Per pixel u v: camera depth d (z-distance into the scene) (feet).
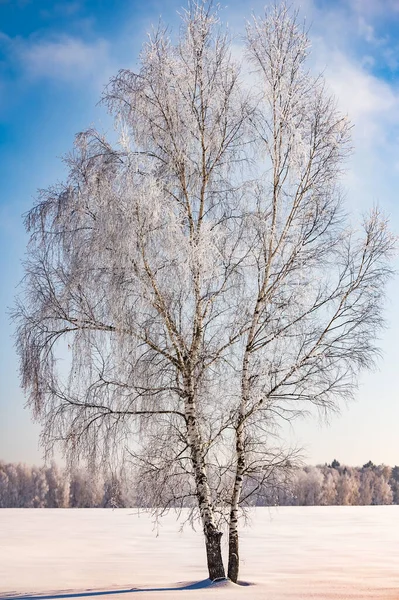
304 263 46.14
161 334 44.73
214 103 47.16
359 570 63.72
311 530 125.29
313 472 311.68
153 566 70.08
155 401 44.93
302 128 47.32
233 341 45.96
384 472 365.40
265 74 47.83
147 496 44.62
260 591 43.09
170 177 46.75
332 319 46.21
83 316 45.47
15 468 312.91
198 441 45.50
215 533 46.14
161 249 43.91
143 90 46.60
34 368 44.75
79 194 45.78
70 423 44.21
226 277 45.68
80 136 47.52
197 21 47.34
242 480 46.21
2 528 127.54
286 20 48.01
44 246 46.06
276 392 46.14
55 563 72.28
